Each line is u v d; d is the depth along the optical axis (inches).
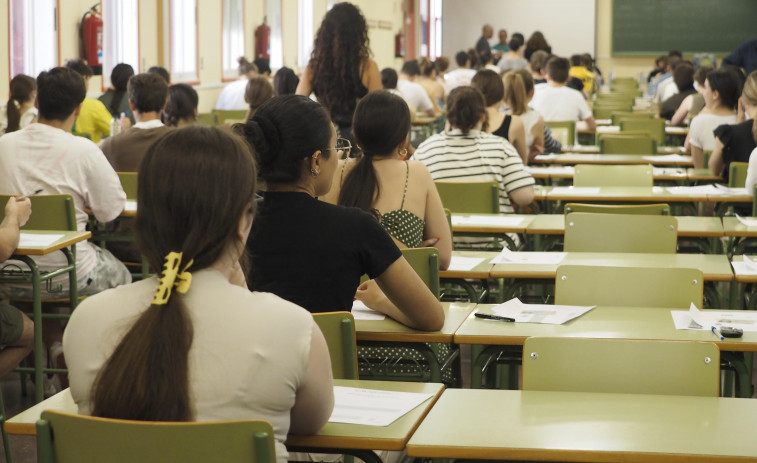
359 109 127.7
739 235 173.8
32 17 307.0
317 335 66.3
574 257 151.5
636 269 122.2
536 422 76.8
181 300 62.5
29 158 169.0
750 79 245.1
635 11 829.2
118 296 65.2
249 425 60.3
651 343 88.3
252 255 97.8
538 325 110.7
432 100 545.3
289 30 591.2
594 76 668.1
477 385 109.5
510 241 181.0
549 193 223.8
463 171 201.0
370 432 74.1
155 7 404.5
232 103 440.5
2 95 291.4
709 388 87.4
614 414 78.5
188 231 62.4
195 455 60.8
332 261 97.1
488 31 791.1
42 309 169.3
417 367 119.4
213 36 469.1
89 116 285.9
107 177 172.2
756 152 211.5
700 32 817.5
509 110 294.5
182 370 61.2
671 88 525.0
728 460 68.7
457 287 171.6
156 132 208.5
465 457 71.2
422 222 127.6
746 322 110.7
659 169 273.4
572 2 852.0
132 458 61.6
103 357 63.7
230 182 62.9
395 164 128.3
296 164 96.5
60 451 63.4
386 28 762.8
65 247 149.6
